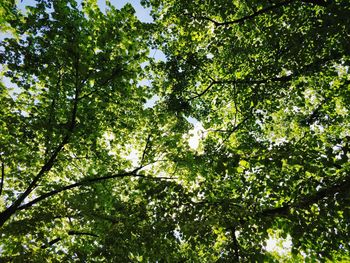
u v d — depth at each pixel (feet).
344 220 15.29
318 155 16.72
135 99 30.96
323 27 22.97
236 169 16.94
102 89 28.25
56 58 25.50
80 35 25.08
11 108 28.99
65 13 23.84
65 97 28.63
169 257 18.93
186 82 37.01
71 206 23.97
